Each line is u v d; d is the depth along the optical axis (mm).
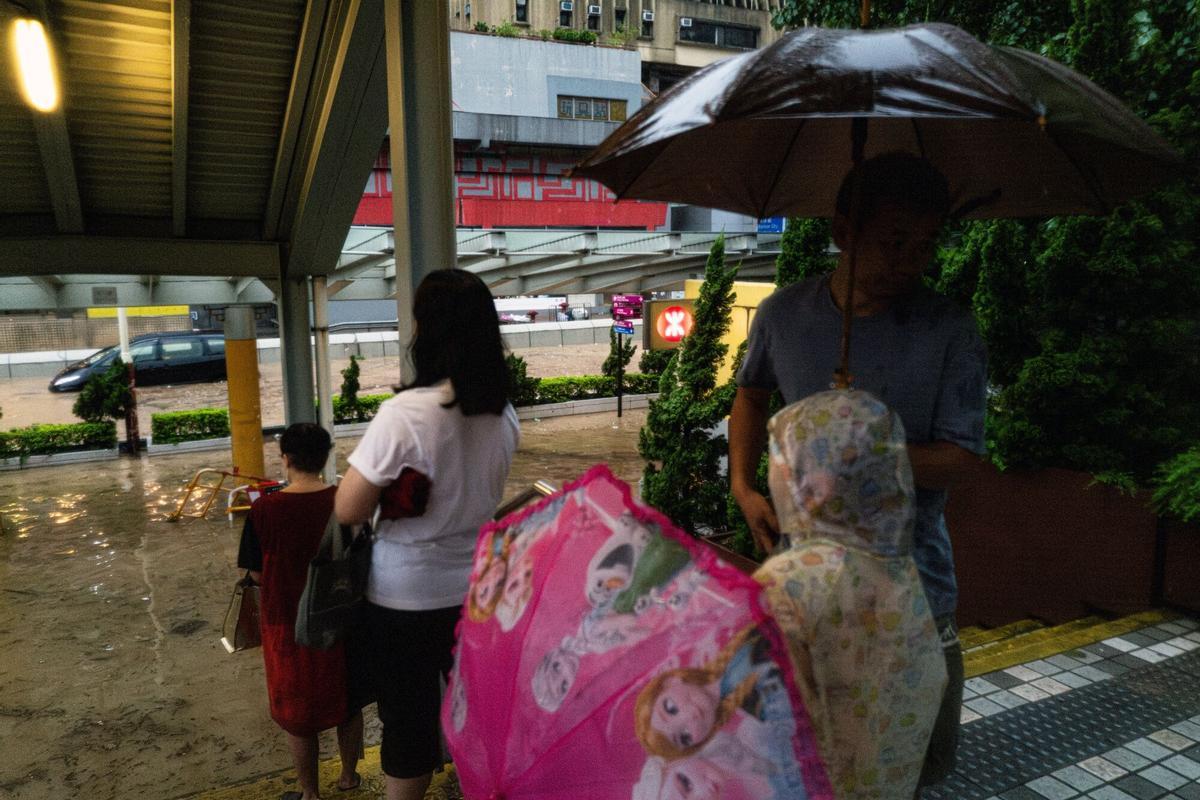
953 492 5367
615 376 21266
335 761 3775
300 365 10758
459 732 1255
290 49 6844
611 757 1005
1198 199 4570
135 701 5961
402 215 4441
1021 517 4969
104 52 6559
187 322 35062
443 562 2137
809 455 1114
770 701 929
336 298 13750
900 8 7363
